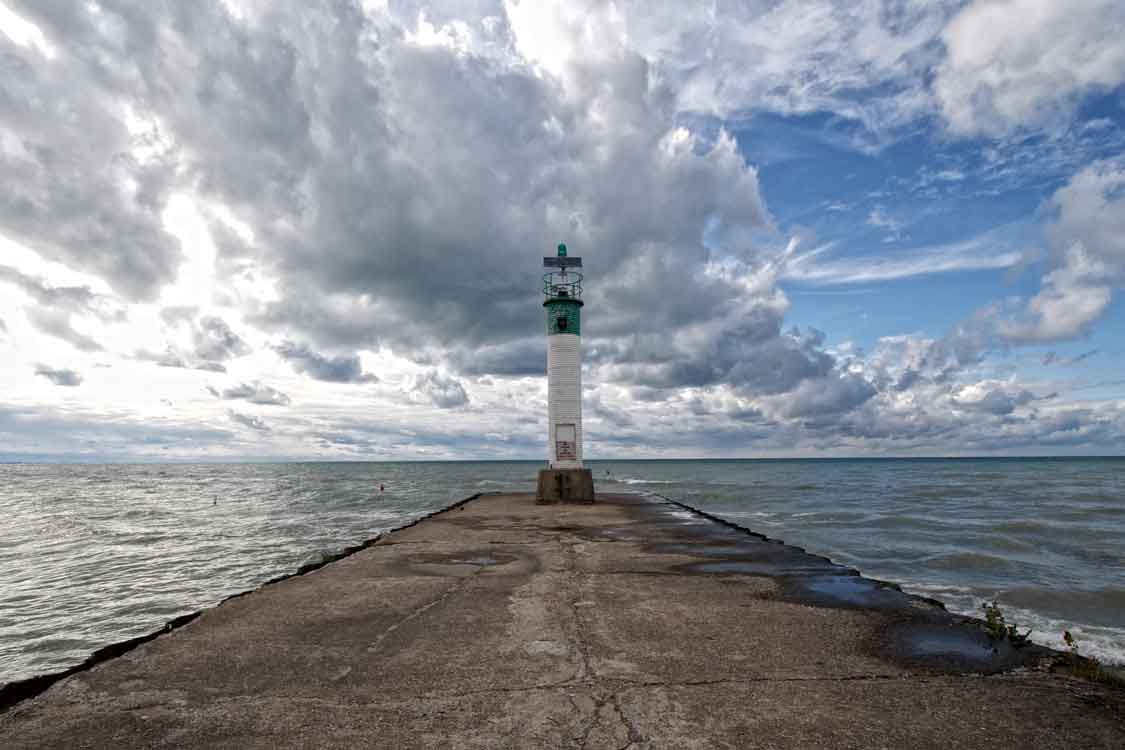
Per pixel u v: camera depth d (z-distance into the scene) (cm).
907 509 3089
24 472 14575
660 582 795
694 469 13325
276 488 6062
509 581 800
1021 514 2838
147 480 8706
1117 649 851
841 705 397
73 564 1798
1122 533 2128
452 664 475
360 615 625
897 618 615
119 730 364
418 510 3344
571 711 386
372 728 364
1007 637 551
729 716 379
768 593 730
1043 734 357
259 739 351
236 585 1494
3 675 919
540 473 2273
